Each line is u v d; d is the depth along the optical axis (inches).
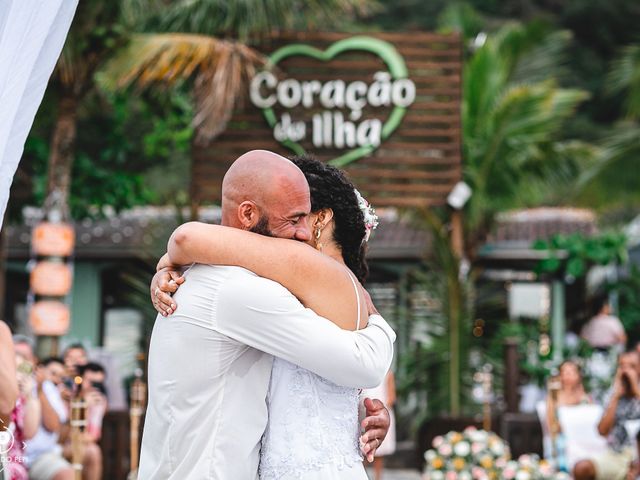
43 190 492.1
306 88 488.7
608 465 360.2
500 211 631.8
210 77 425.1
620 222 876.6
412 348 524.1
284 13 461.7
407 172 492.1
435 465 361.7
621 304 677.3
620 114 1178.6
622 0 1248.2
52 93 433.4
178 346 117.8
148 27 463.8
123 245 609.3
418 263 613.0
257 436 118.3
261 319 115.7
